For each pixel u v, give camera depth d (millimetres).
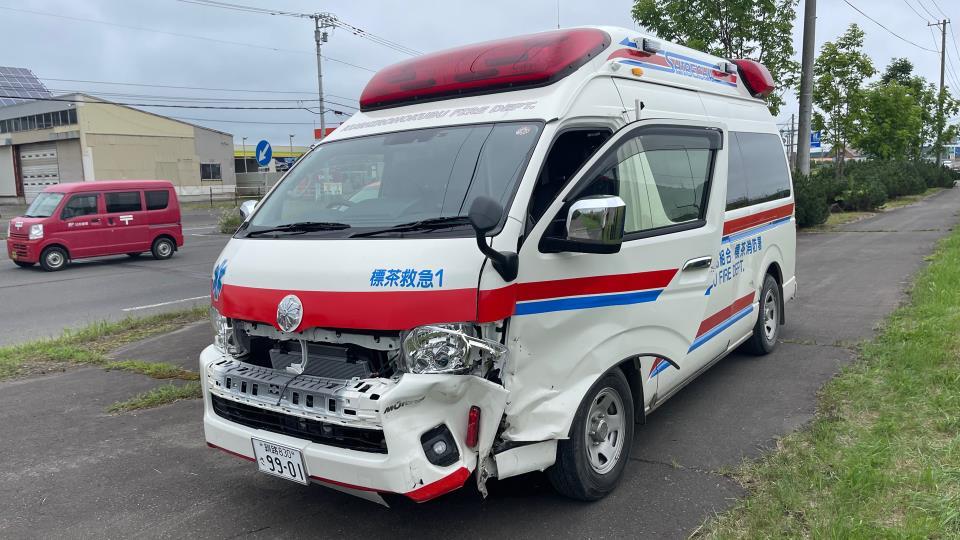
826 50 23859
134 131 52594
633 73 4430
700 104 5230
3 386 6645
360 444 3176
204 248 21016
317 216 3988
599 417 3961
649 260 4152
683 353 4625
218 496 4238
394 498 4062
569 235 3396
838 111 24516
